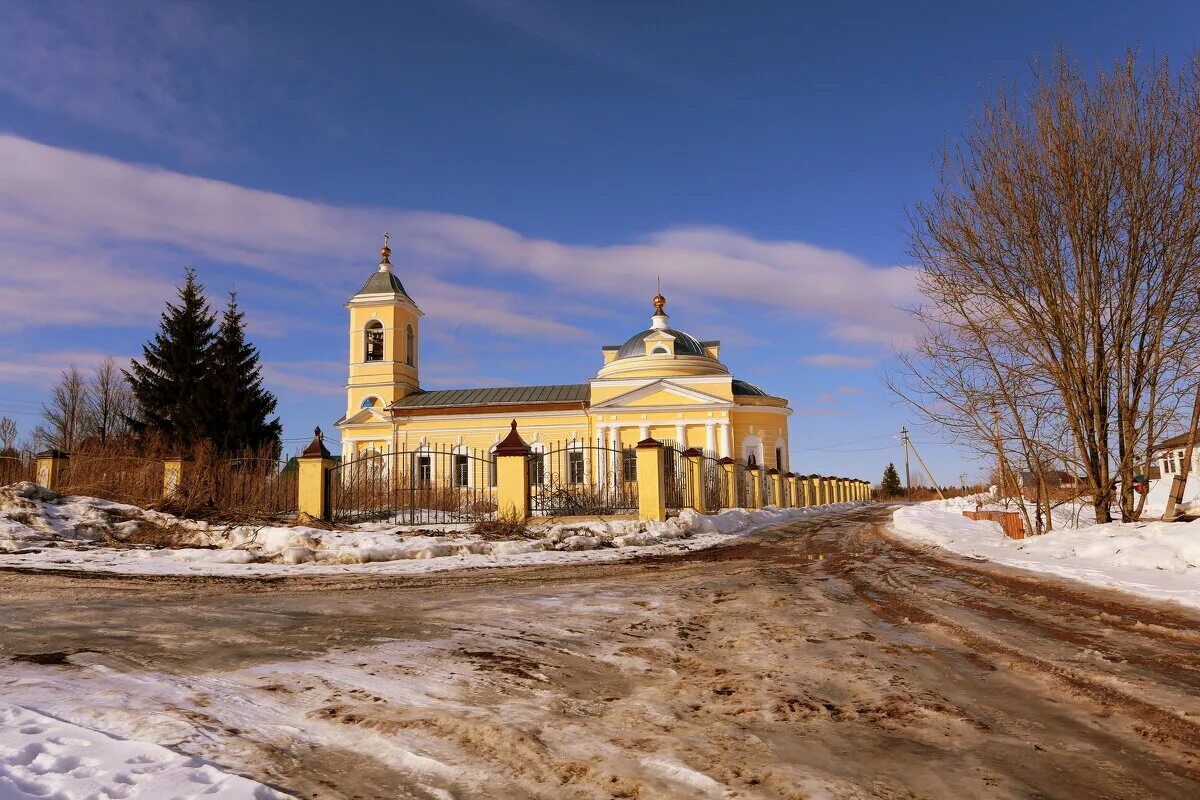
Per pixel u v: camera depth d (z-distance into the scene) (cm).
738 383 4800
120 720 375
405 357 4981
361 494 2139
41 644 555
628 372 4722
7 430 4497
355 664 500
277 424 3888
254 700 416
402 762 330
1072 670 494
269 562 1155
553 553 1311
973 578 962
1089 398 1318
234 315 3831
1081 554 1077
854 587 898
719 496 2595
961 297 1398
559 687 452
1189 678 473
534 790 303
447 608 738
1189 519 1179
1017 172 1333
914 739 364
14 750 324
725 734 369
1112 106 1264
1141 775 321
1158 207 1234
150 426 3566
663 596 823
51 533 1319
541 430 4581
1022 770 325
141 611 710
